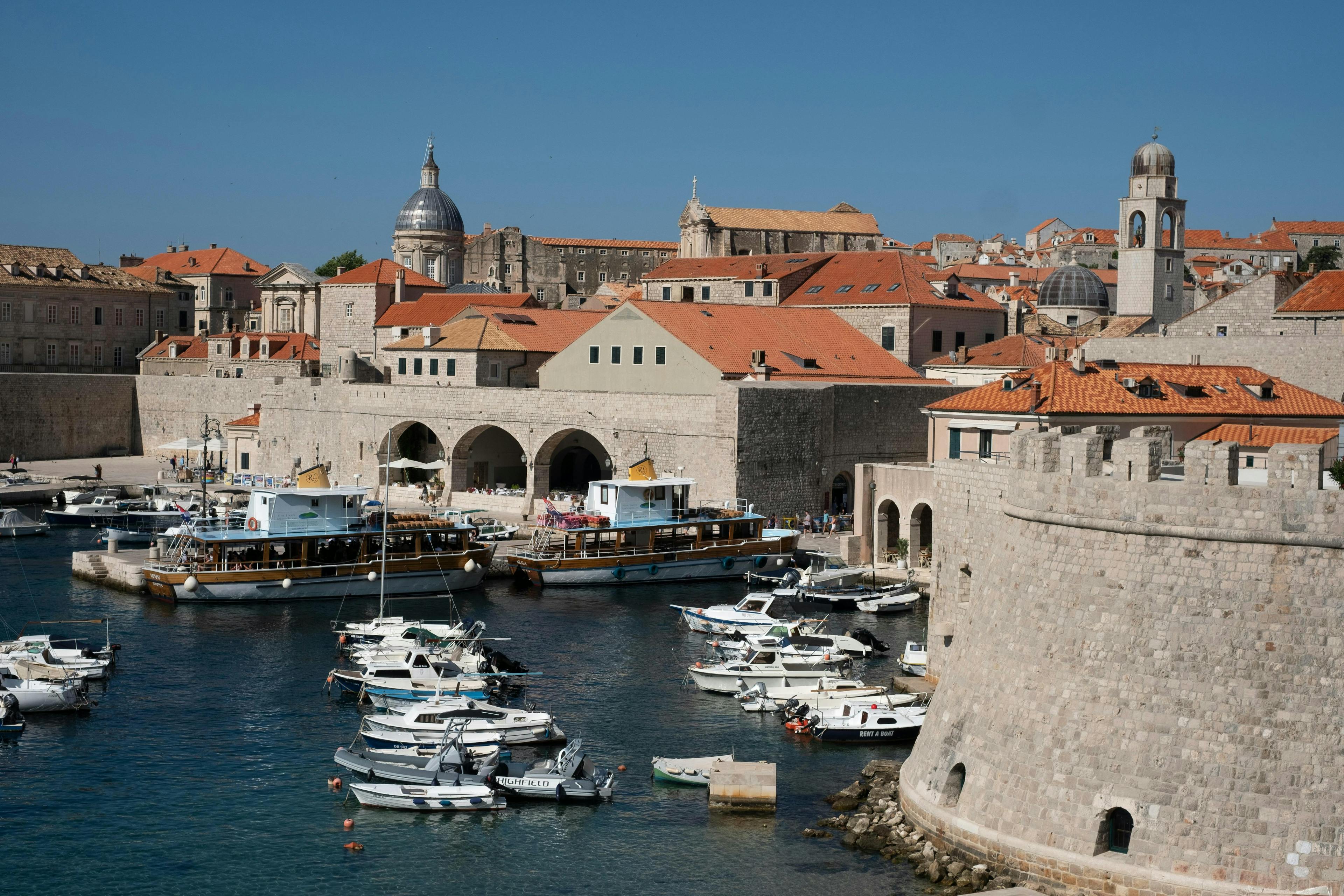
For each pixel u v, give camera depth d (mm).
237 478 140625
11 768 53312
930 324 133125
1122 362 97688
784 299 143250
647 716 60406
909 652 65500
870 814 45562
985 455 82562
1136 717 35656
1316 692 33875
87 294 188000
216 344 173375
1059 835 36312
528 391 118812
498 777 50094
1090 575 37250
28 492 131375
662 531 98000
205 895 42312
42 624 77812
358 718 60344
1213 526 35250
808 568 92312
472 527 96812
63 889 42656
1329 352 94875
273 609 83875
